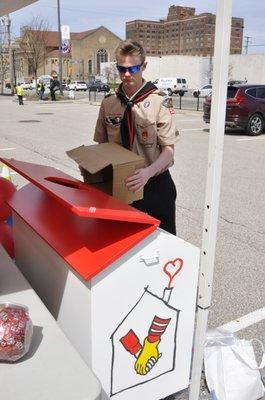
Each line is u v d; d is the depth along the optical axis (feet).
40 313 5.84
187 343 6.87
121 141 8.62
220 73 5.79
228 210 19.29
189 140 39.91
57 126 48.91
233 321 10.53
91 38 330.75
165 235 6.08
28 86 196.75
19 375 4.77
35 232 6.98
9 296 6.23
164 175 8.72
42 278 7.16
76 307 6.11
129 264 5.85
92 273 5.53
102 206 6.00
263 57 158.51
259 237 16.11
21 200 8.31
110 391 6.29
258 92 43.91
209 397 7.33
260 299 11.63
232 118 43.27
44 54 167.32
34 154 31.45
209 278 6.48
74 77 323.78
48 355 5.07
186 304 6.60
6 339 4.81
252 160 30.73
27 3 7.39
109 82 203.41
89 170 7.11
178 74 199.62
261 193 22.12
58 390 4.58
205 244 6.35
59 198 6.16
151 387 6.72
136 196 7.50
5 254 7.66
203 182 24.22
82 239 6.24
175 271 6.31
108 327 5.94
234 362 7.43
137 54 7.95
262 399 7.52
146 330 6.32
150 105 8.25
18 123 51.75
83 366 4.92
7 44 176.24
